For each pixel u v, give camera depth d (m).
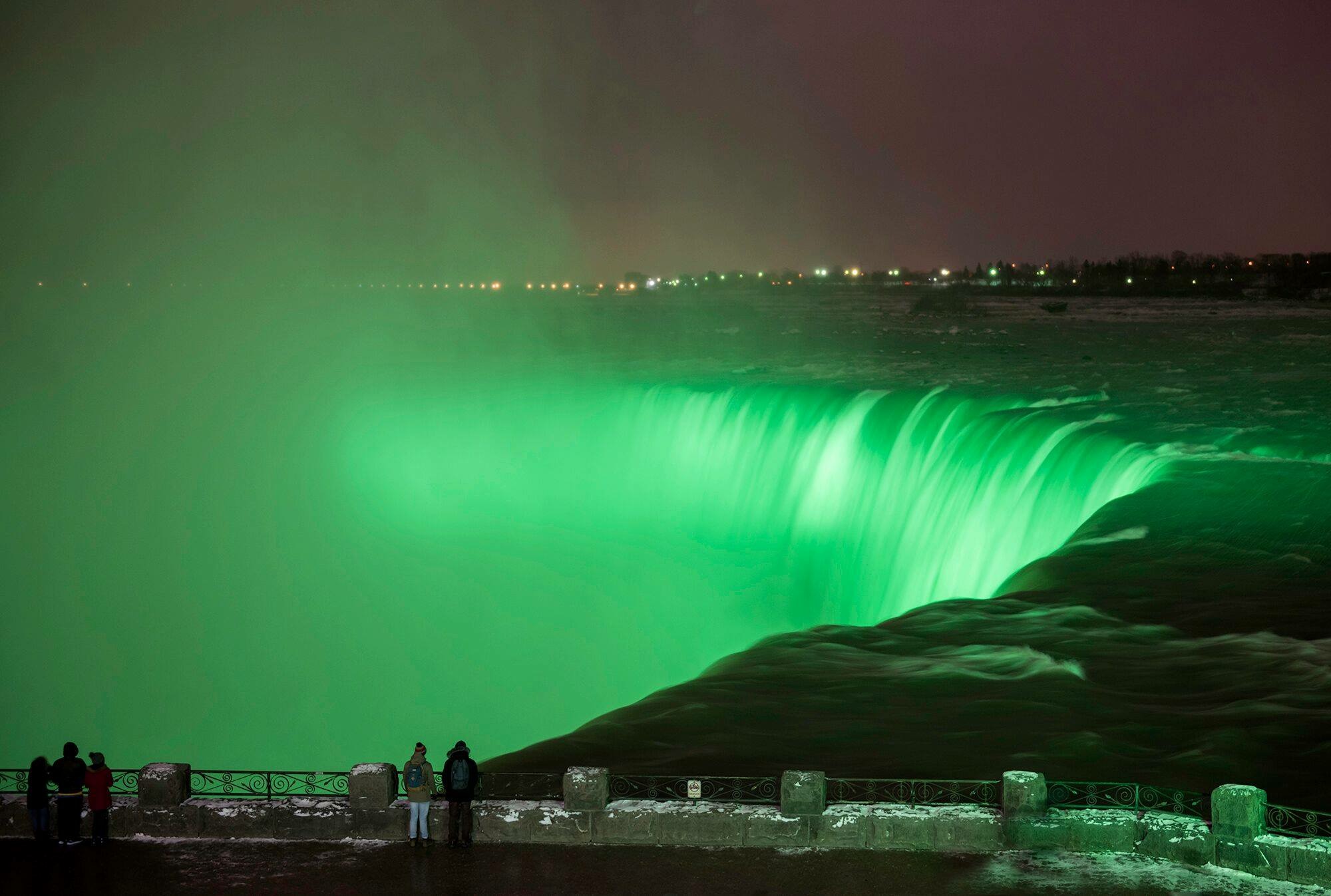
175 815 15.79
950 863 14.48
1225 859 14.05
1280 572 28.00
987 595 42.28
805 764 18.31
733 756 18.67
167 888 14.41
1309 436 45.28
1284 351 92.12
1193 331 118.00
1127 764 17.84
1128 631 24.20
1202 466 38.72
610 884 14.20
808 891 13.88
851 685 21.78
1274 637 23.33
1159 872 14.05
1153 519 32.97
